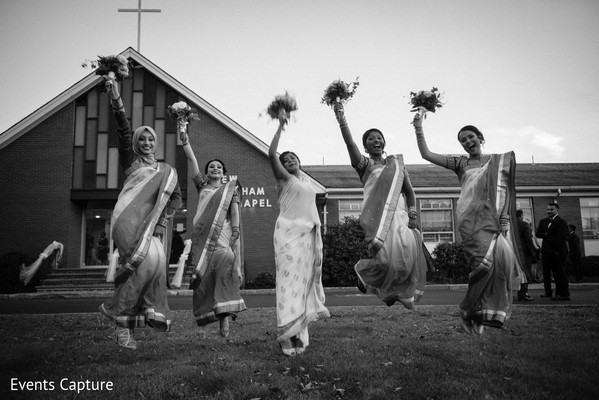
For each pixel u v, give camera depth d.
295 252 5.04
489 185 5.61
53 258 19.86
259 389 3.64
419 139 6.07
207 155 21.02
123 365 4.49
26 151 20.89
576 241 16.30
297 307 4.89
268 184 20.83
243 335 6.24
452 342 5.40
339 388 3.71
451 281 20.64
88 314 9.02
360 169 6.09
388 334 6.11
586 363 4.36
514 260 5.51
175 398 3.54
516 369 4.14
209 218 6.36
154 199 5.35
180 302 13.05
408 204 6.23
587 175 25.75
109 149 21.14
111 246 21.20
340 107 6.00
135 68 21.36
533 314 7.86
